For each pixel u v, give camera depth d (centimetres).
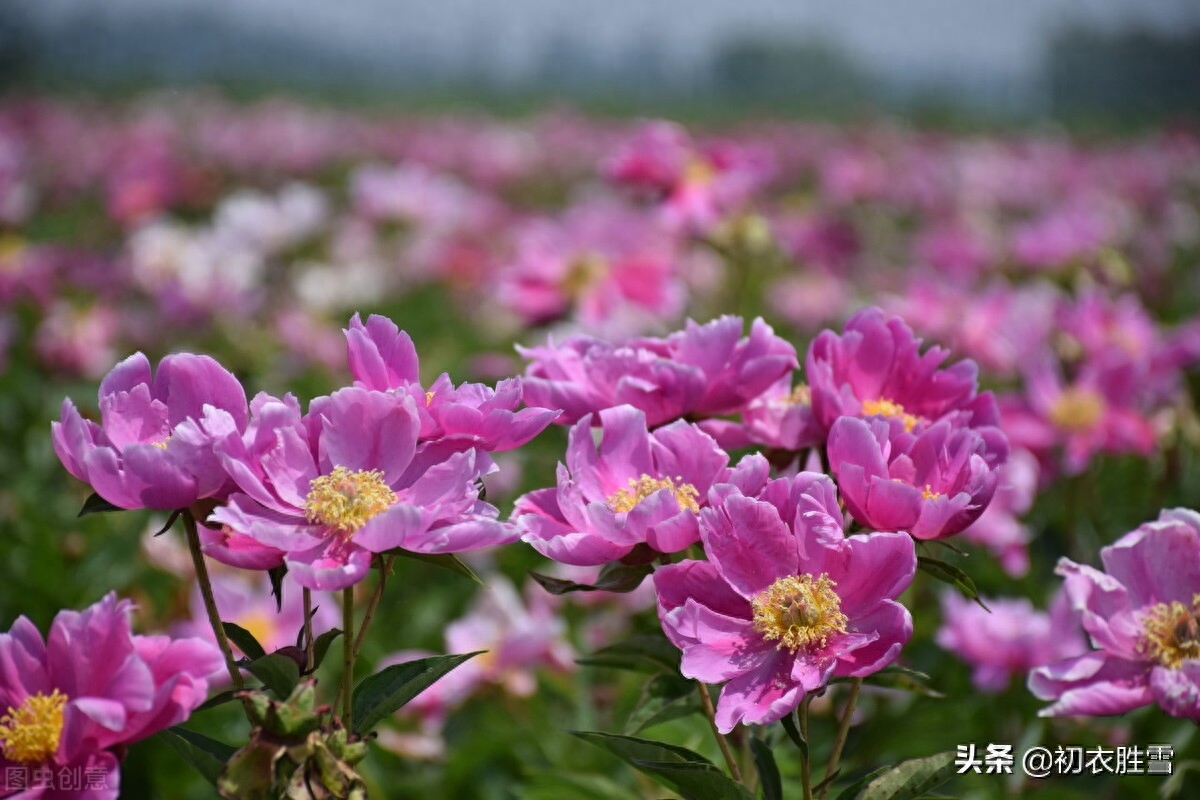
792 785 97
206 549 67
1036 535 150
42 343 216
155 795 121
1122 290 234
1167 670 74
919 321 197
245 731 125
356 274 334
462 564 69
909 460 72
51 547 142
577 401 81
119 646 65
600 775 121
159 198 379
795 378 116
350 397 71
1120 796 109
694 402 80
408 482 71
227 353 227
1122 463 167
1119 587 77
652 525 70
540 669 129
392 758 128
